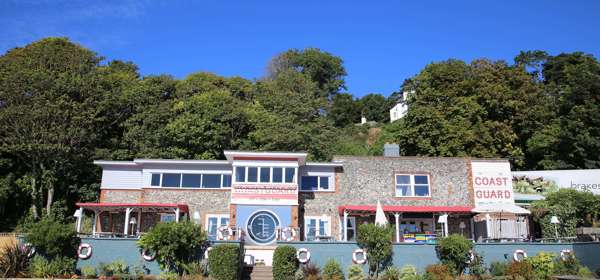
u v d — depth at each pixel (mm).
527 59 69375
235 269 23500
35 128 38688
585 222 33688
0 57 48000
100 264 24094
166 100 51094
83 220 36375
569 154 47094
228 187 33531
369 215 33031
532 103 51438
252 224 31297
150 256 24422
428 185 34312
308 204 33438
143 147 43438
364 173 34375
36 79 40250
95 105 43562
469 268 25344
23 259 23281
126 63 60250
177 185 33500
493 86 50438
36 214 39031
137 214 32812
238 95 58250
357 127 81000
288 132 47688
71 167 42406
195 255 24594
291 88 61094
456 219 33969
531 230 34781
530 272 24250
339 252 25391
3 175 41906
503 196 34281
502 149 47500
